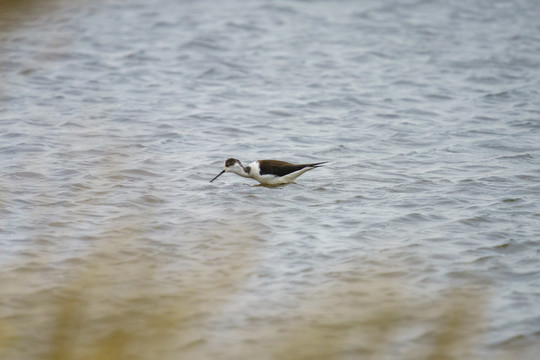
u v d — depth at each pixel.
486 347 10.56
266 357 10.34
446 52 30.11
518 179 17.59
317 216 15.29
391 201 16.16
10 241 13.58
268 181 17.03
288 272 12.78
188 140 20.31
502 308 11.59
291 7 36.28
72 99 23.58
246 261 13.12
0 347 10.34
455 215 15.34
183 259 13.17
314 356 10.35
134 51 28.89
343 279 12.56
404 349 10.52
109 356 10.20
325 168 18.41
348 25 33.69
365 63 28.70
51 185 16.53
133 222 14.63
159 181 17.12
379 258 13.34
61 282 12.16
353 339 10.77
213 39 30.91
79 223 14.51
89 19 32.72
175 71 27.00
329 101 24.31
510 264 13.12
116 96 24.08
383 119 22.70
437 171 18.20
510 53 29.88
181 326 11.03
